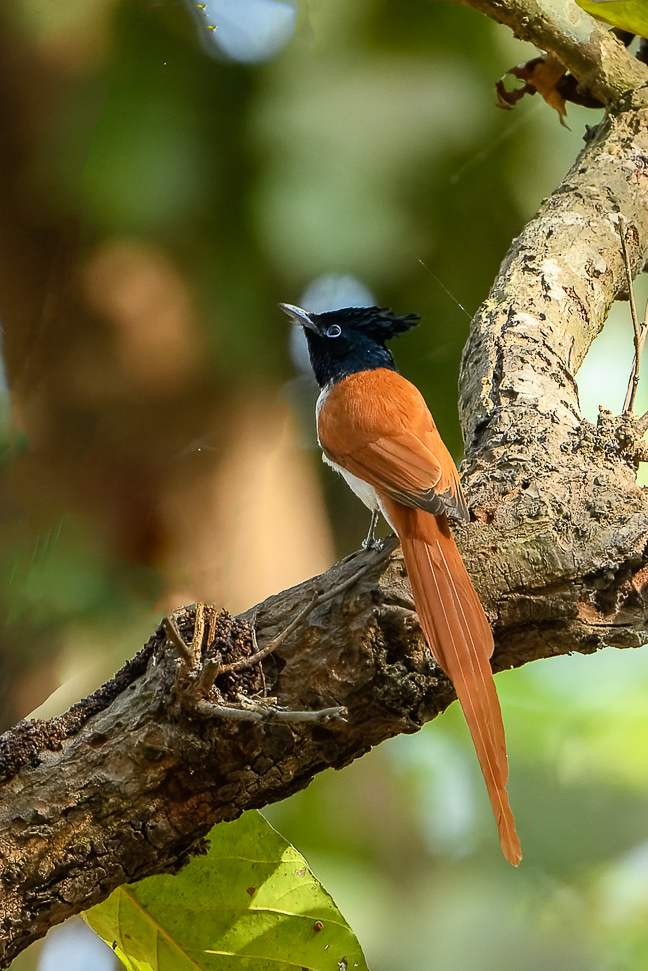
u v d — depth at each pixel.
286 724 4.36
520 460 5.05
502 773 4.10
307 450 7.26
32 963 7.54
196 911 4.94
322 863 11.20
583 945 11.74
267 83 6.25
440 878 11.88
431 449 6.12
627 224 7.54
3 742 4.32
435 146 8.18
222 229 5.34
